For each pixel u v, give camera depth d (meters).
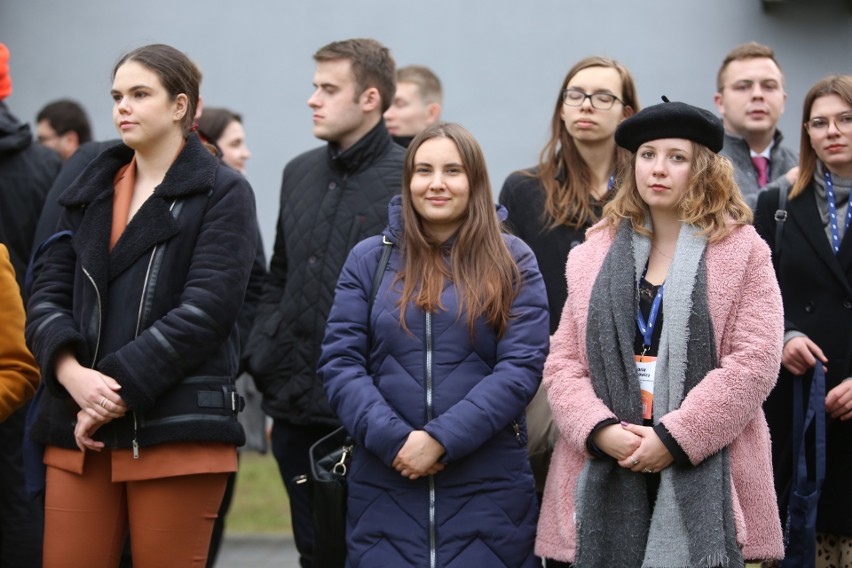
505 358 9.74
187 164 10.20
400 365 9.73
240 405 10.28
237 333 10.63
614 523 9.12
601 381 9.35
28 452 10.23
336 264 12.12
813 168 11.62
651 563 8.88
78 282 10.04
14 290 10.38
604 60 12.02
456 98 25.22
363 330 9.95
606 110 11.74
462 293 9.80
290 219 12.62
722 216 9.48
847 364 11.12
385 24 25.47
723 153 13.92
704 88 24.14
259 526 20.19
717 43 24.03
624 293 9.40
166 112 10.17
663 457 8.96
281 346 12.35
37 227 12.48
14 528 13.27
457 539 9.42
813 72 23.53
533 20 24.91
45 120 19.70
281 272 12.93
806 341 11.01
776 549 9.21
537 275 10.12
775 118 13.93
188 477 9.83
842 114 11.23
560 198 11.84
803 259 11.37
